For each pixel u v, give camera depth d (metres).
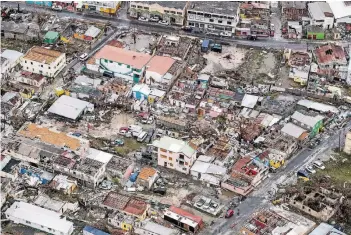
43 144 168.38
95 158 166.50
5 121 180.75
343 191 159.75
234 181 161.50
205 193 161.25
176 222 150.50
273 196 160.12
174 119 184.12
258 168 164.62
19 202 153.12
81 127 181.62
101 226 150.25
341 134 181.25
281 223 149.75
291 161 171.75
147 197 159.62
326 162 171.50
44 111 186.50
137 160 170.62
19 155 165.62
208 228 151.12
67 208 154.62
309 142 178.00
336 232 146.12
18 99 187.50
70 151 167.25
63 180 160.38
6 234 147.00
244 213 155.38
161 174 166.62
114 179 163.75
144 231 147.75
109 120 184.75
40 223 147.88
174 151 164.50
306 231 148.50
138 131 178.38
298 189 159.62
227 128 181.50
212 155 171.00
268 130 179.50
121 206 153.00
